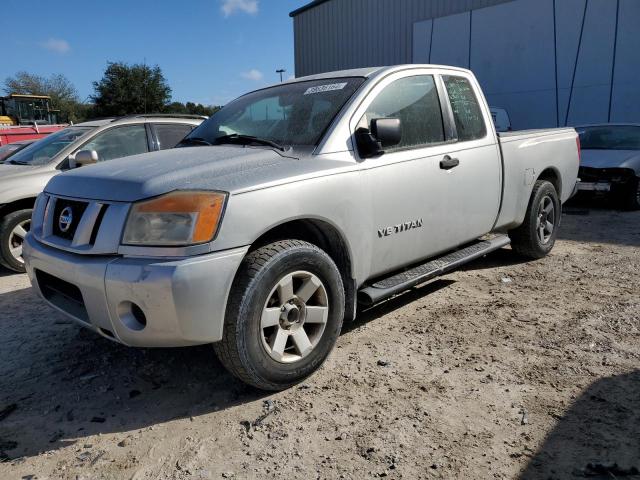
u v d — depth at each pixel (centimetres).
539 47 1531
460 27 1716
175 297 244
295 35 2336
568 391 286
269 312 278
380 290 348
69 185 300
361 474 226
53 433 265
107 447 252
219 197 258
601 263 539
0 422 277
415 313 409
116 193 268
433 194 381
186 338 253
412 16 1856
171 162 301
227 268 256
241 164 292
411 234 368
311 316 299
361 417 268
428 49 1820
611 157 909
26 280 547
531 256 548
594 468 222
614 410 266
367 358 333
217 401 290
